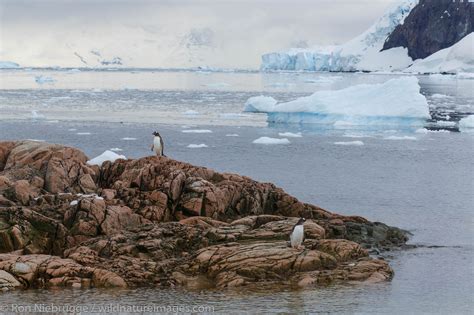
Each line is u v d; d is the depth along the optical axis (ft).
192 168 87.97
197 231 71.36
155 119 238.89
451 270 68.85
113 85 520.01
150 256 66.80
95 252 66.39
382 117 226.17
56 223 71.05
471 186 120.16
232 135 192.85
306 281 61.98
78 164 86.17
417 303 58.49
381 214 96.78
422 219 93.50
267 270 63.21
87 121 228.22
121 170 87.71
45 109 273.75
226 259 64.23
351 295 59.88
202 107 297.12
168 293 59.67
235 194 83.46
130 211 75.61
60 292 59.52
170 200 80.38
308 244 69.36
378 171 135.23
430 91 419.13
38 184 82.94
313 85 524.11
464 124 216.33
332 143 177.47
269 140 176.86
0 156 90.84
